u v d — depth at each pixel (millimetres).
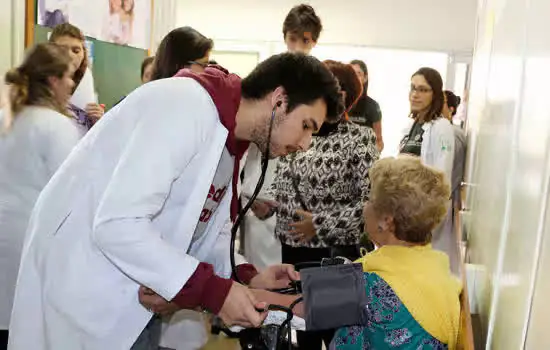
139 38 3637
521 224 764
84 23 2920
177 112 1031
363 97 2266
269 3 5906
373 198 1255
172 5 4203
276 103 1102
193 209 1119
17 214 1815
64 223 1132
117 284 1136
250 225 2451
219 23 6016
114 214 992
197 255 1389
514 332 726
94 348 1148
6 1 2318
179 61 1977
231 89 1110
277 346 1168
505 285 877
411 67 5824
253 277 1422
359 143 1903
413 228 1204
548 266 559
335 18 5816
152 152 1005
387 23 5766
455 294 1207
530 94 831
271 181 2250
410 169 1232
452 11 5641
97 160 1111
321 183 1928
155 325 1423
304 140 1147
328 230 1918
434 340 1163
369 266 1210
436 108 3164
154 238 1011
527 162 776
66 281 1127
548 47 682
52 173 1813
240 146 1241
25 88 1823
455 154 3422
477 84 3398
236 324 1078
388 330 1147
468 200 2752
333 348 1220
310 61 1117
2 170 1834
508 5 1525
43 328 1172
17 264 1832
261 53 6012
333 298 1064
